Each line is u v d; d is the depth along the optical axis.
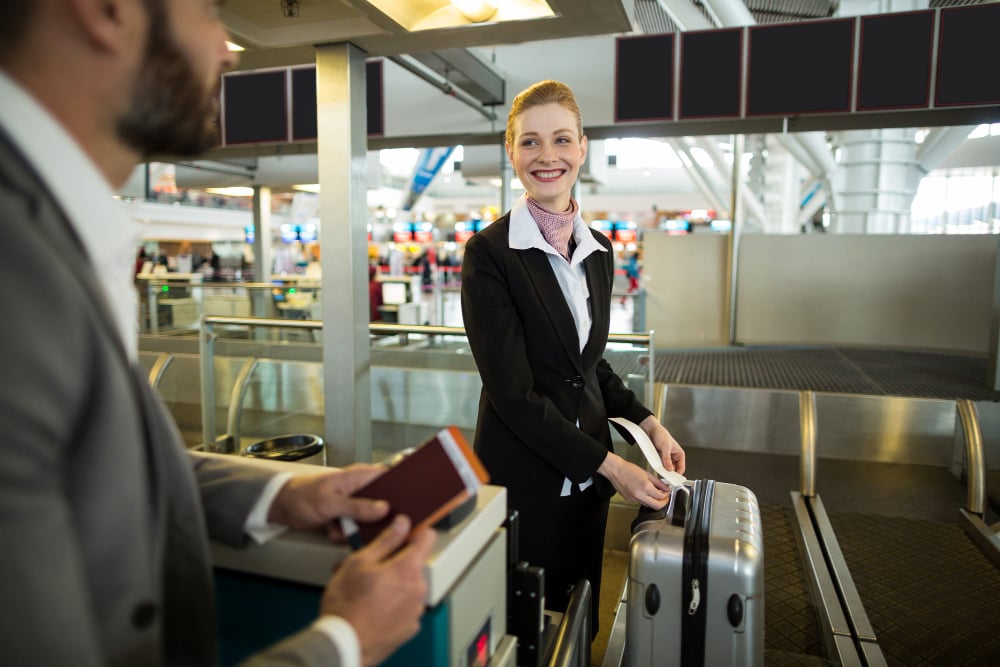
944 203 19.14
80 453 0.51
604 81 5.86
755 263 7.55
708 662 1.49
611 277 1.87
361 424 3.22
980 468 3.73
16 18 0.52
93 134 0.57
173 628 0.70
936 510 4.36
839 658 2.16
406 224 19.84
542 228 1.69
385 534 0.70
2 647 0.43
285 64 3.11
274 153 7.41
